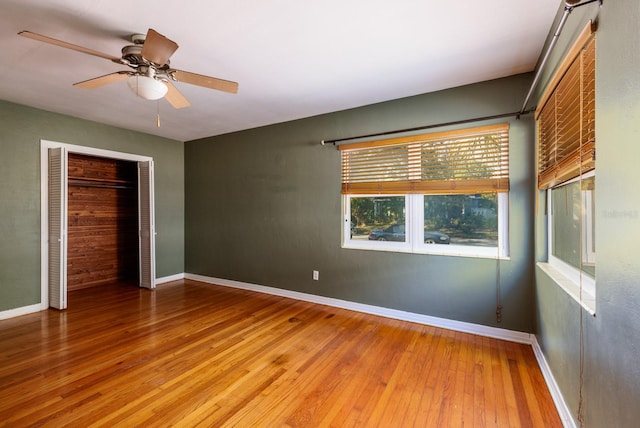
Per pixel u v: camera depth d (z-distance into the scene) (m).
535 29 1.97
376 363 2.30
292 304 3.75
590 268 1.54
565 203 2.01
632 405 0.97
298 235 3.95
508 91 2.65
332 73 2.61
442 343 2.63
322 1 1.70
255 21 1.88
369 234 3.48
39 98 3.21
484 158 2.76
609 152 1.14
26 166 3.46
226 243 4.68
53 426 1.62
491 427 1.64
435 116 2.99
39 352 2.46
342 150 3.58
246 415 1.73
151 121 4.04
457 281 2.90
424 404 1.83
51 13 1.79
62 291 3.53
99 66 2.47
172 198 5.03
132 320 3.19
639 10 0.92
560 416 1.71
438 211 3.07
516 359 2.34
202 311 3.48
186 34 2.02
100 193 4.85
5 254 3.31
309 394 1.92
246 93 3.05
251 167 4.38
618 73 1.06
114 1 1.69
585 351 1.39
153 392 1.93
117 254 5.07
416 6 1.75
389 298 3.27
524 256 2.61
